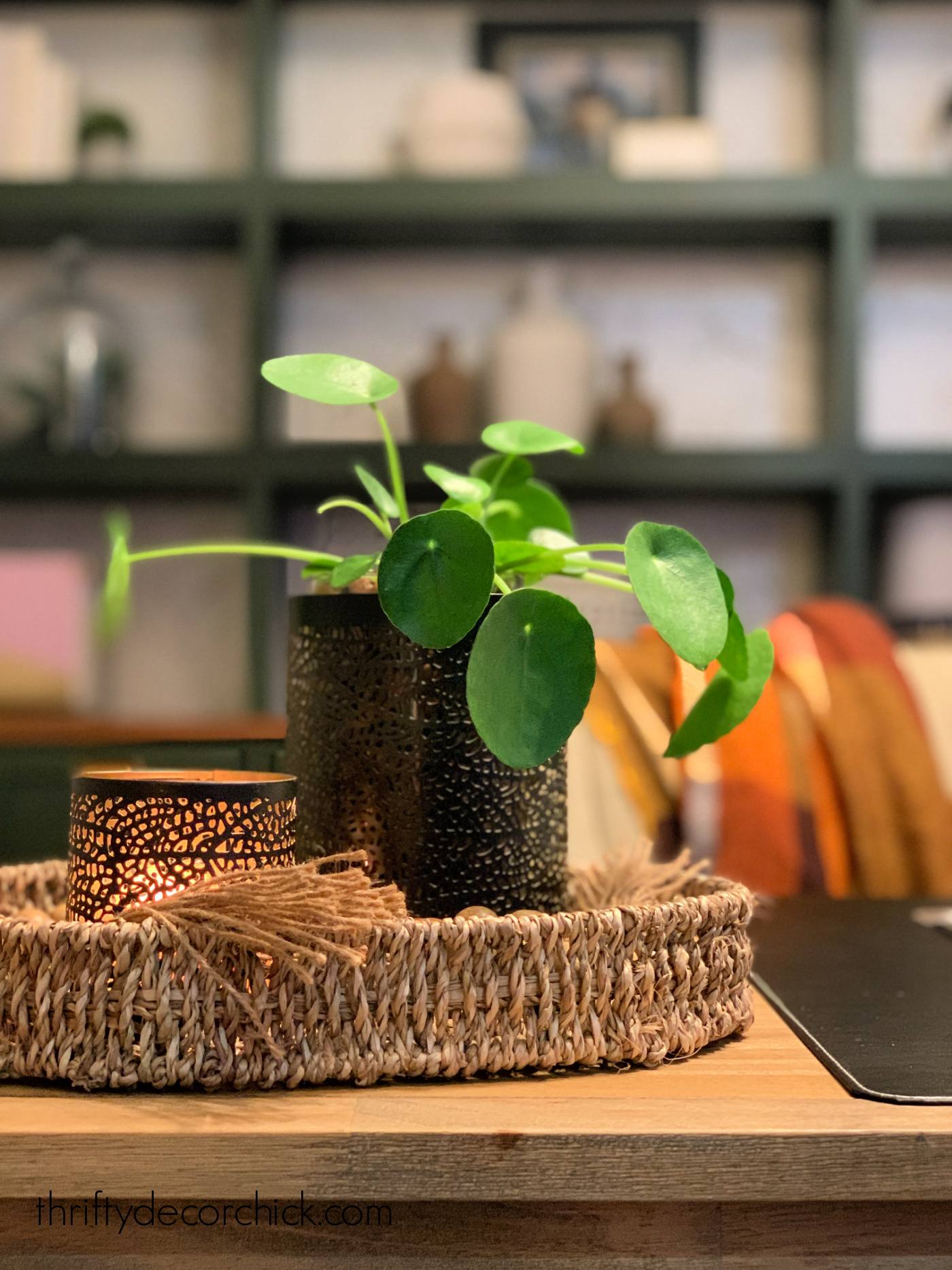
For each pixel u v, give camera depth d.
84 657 2.25
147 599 2.58
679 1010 0.65
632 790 1.48
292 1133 0.57
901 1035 0.68
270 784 0.66
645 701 1.53
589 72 2.55
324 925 0.60
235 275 2.59
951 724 1.82
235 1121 0.58
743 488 2.39
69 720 2.12
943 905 1.03
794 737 1.56
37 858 1.81
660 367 2.59
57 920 0.68
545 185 2.27
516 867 0.71
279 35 2.56
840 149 2.29
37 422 2.31
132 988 0.60
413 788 0.70
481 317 2.60
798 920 0.97
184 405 2.58
